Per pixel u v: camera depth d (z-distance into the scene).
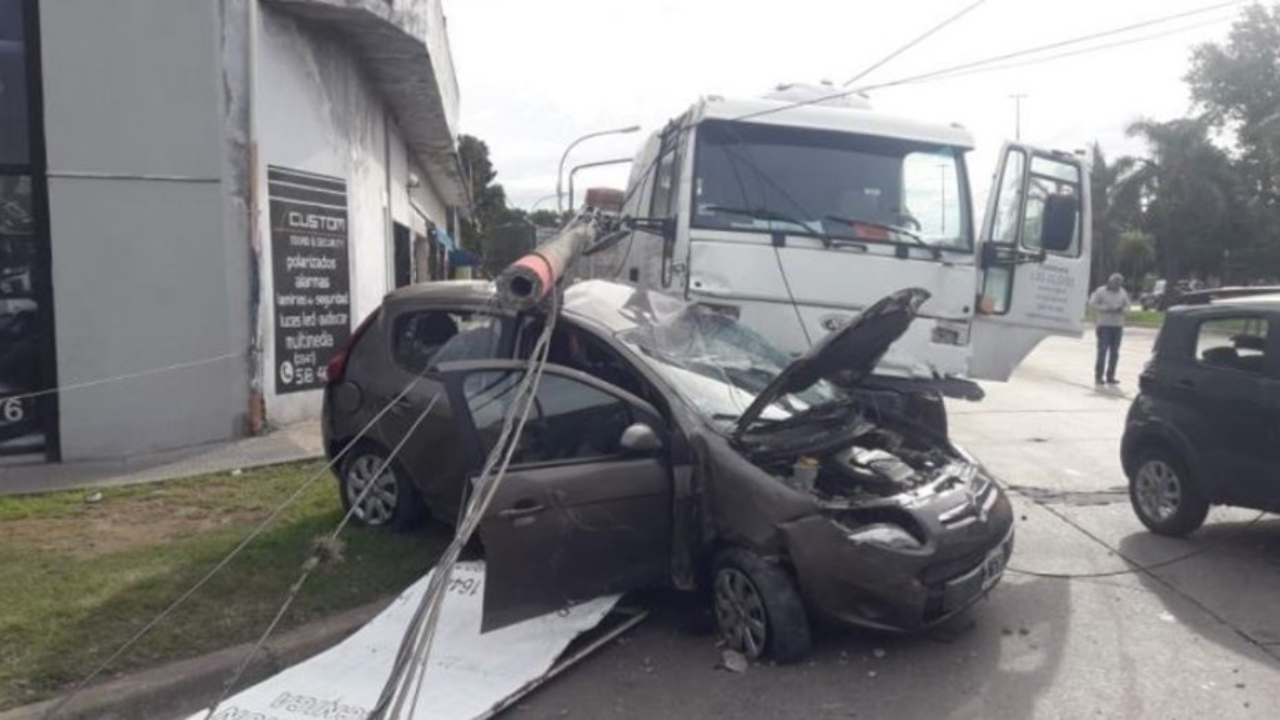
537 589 4.95
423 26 11.98
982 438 11.14
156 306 9.12
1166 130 54.03
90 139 8.88
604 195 11.48
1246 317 6.68
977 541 5.05
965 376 7.82
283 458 8.70
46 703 4.33
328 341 11.02
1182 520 7.01
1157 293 57.22
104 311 8.99
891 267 7.66
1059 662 5.02
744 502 5.00
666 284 7.84
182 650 4.84
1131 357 22.67
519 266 5.08
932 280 7.71
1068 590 6.06
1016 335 8.06
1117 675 4.87
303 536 6.45
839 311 7.63
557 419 5.21
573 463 5.09
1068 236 7.98
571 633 5.14
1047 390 15.88
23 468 8.65
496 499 4.82
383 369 6.59
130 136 8.98
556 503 4.97
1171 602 5.87
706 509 5.17
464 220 49.00
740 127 7.69
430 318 6.54
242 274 9.44
